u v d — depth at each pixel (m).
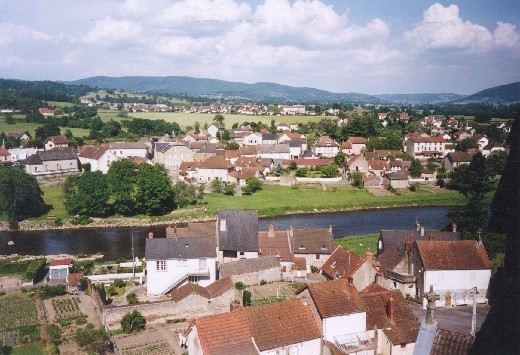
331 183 181.38
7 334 62.88
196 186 168.12
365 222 132.25
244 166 195.62
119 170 147.62
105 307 65.50
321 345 50.72
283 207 146.38
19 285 80.88
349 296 53.47
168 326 65.31
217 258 89.19
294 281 83.94
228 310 68.19
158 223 135.62
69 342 60.47
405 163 193.25
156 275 77.88
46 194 158.75
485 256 71.00
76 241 118.38
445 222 130.12
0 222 132.50
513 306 15.24
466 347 21.86
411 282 72.00
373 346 51.84
